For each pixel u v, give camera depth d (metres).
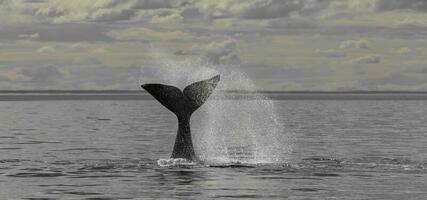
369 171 43.34
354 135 79.75
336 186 37.25
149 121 114.25
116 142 67.69
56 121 113.50
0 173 42.62
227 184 37.62
